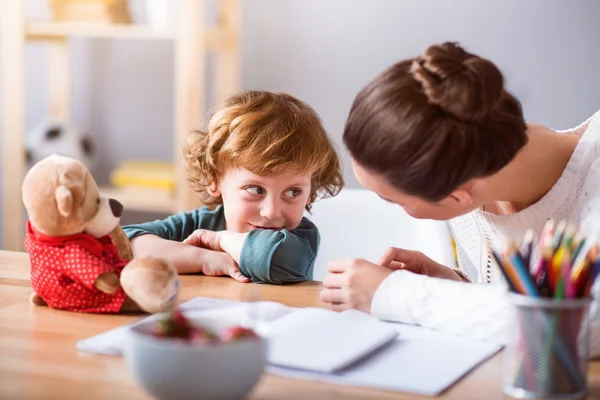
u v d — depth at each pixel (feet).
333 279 3.39
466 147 2.89
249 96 4.80
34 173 3.16
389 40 8.80
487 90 2.91
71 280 3.24
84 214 3.19
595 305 2.82
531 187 3.62
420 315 3.12
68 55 9.27
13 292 3.60
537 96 8.55
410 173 2.95
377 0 8.77
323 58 8.95
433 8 8.66
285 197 4.55
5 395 2.30
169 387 2.16
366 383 2.45
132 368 2.21
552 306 2.33
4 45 8.29
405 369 2.59
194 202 8.19
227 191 4.63
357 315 3.05
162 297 3.10
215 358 2.13
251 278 4.13
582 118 8.48
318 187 5.11
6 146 8.40
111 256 3.34
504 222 3.86
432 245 5.39
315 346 2.68
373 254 5.55
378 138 2.97
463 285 3.13
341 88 8.95
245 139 4.41
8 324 3.06
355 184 9.02
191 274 4.24
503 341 2.90
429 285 3.18
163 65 9.30
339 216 5.58
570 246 2.53
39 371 2.52
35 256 3.26
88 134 9.50
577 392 2.39
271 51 9.04
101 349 2.70
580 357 2.39
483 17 8.57
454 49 3.07
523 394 2.39
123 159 9.50
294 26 8.96
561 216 3.67
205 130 5.15
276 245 4.09
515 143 3.01
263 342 2.23
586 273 2.38
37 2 9.45
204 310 3.18
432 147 2.88
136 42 9.33
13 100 8.34
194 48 7.94
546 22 8.46
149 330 2.41
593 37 8.38
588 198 3.51
